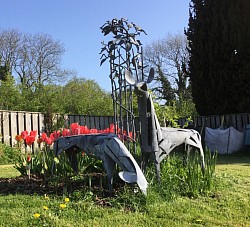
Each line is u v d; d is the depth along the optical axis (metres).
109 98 21.88
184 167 5.41
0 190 4.90
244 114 14.30
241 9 15.19
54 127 13.60
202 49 15.89
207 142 13.27
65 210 3.87
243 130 13.84
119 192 4.43
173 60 32.59
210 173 5.14
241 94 14.97
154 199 4.27
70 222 3.55
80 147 4.83
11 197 4.43
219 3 15.81
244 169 7.61
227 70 15.11
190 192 4.79
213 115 15.12
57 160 5.27
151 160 4.86
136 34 5.37
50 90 20.69
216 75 15.37
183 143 5.23
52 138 5.88
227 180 5.80
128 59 5.27
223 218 3.97
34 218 3.58
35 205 4.06
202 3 16.31
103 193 4.48
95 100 21.30
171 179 4.96
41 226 3.41
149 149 4.66
